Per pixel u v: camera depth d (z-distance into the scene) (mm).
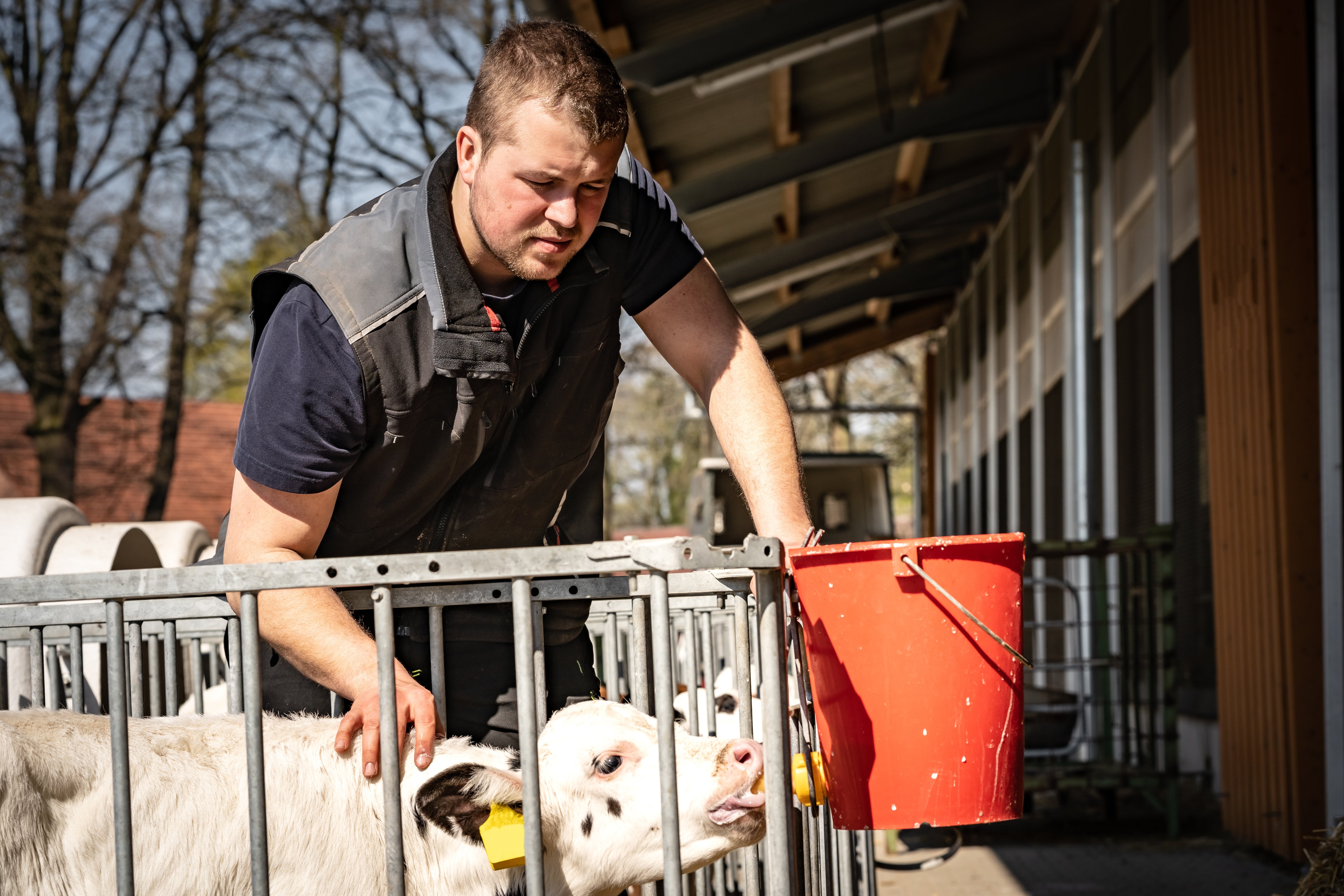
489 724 2447
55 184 19609
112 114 20016
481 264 2193
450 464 2270
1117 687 7508
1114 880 4879
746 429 2453
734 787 2018
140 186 20016
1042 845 5676
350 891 2002
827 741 1790
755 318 14953
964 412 17031
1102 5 8680
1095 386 8977
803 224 12266
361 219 2193
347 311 2061
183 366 20344
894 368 36281
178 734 1989
